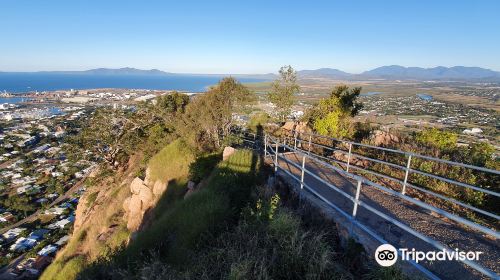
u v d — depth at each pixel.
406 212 5.70
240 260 4.40
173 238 6.94
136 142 22.67
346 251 4.49
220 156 12.22
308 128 14.62
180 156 13.39
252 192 7.35
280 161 9.64
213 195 7.33
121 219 14.09
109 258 8.00
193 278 4.52
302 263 4.23
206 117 13.79
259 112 18.16
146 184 13.93
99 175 22.69
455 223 5.26
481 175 7.39
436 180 7.43
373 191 6.93
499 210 6.32
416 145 10.10
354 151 10.91
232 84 14.50
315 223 5.45
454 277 3.65
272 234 5.01
